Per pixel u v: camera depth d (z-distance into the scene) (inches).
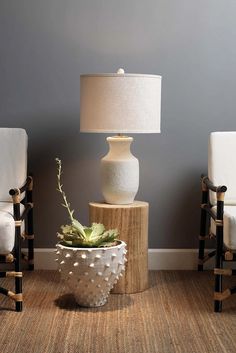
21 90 117.2
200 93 117.6
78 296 94.0
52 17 115.7
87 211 119.3
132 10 115.7
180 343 80.2
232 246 90.0
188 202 119.7
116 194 102.8
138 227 102.2
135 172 103.2
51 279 111.7
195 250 120.3
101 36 116.1
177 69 117.0
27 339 81.3
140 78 97.8
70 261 90.8
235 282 111.1
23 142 109.8
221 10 116.1
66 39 116.2
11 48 116.2
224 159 109.0
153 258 120.0
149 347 78.7
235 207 101.5
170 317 90.4
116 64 116.5
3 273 91.9
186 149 118.7
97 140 118.1
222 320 89.3
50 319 89.0
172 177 119.3
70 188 118.9
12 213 97.1
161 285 108.3
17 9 115.4
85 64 116.6
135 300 98.8
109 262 91.1
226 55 117.0
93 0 115.4
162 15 115.9
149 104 98.9
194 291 104.4
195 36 116.5
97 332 83.9
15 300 92.2
